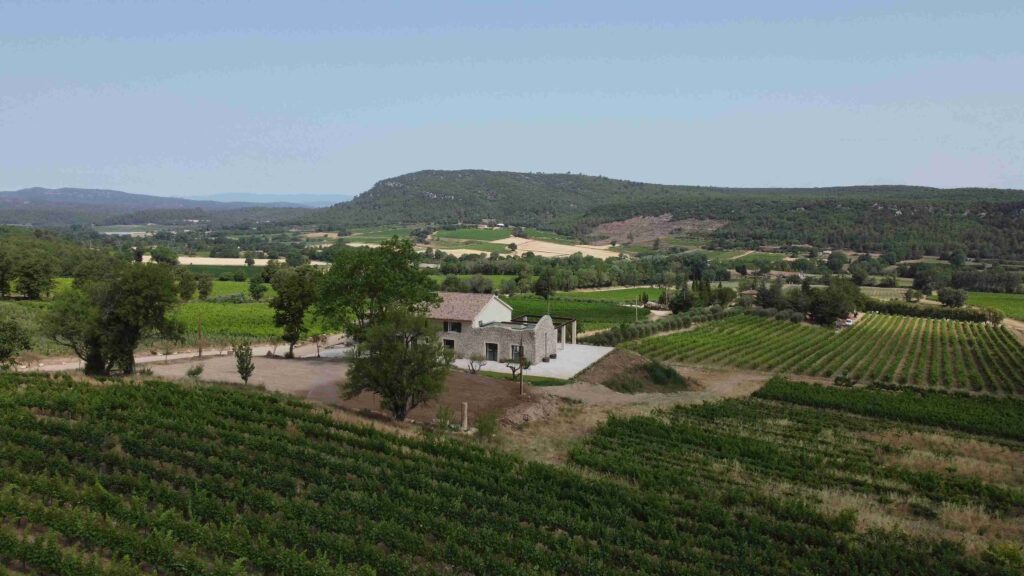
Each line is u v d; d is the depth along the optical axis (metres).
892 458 46.06
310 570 21.83
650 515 29.88
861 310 151.88
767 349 99.25
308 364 66.31
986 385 78.88
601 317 116.88
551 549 25.83
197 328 93.94
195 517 25.22
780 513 31.56
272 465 30.36
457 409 50.38
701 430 51.00
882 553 26.78
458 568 23.83
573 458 39.47
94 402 36.19
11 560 21.73
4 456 28.56
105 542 22.58
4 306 99.75
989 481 42.03
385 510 26.73
